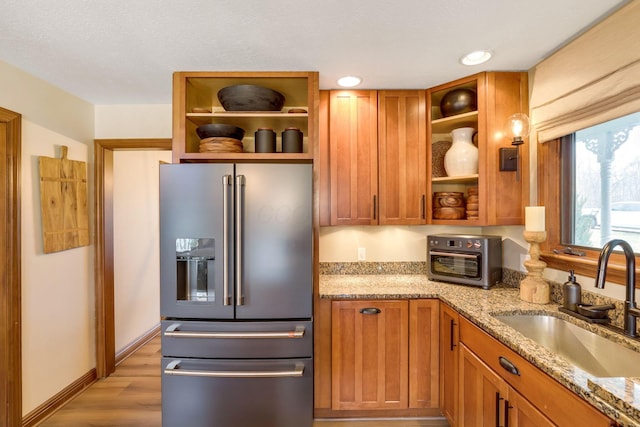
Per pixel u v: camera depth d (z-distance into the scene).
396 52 1.70
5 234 1.80
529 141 1.95
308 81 1.93
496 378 1.34
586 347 1.39
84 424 2.00
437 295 1.94
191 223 1.74
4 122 1.80
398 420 2.01
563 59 1.62
